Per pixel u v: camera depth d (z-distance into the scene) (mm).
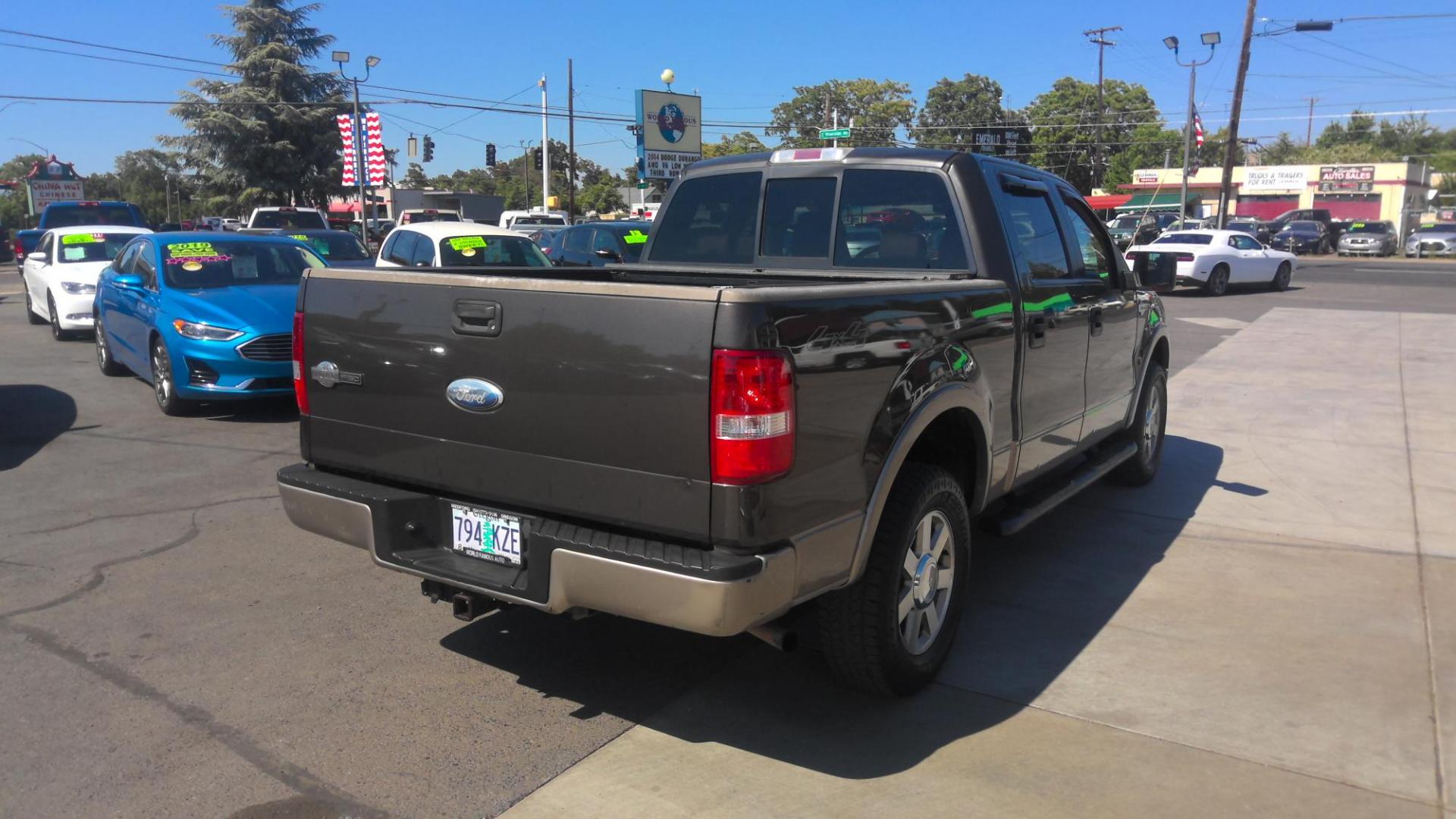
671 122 38500
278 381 8734
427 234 13375
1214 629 4559
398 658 4262
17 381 10812
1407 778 3354
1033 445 4703
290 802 3219
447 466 3570
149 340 9227
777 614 3162
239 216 43594
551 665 4215
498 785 3322
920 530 3812
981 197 4434
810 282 4754
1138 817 3137
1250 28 34969
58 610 4719
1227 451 7930
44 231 22641
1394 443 8156
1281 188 59406
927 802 3223
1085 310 5152
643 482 3109
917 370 3598
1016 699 3910
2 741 3566
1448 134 110938
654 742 3607
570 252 16734
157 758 3467
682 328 2994
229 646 4355
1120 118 79062
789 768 3428
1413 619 4672
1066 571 5305
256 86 43875
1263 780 3344
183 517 6141
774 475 3000
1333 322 16453
